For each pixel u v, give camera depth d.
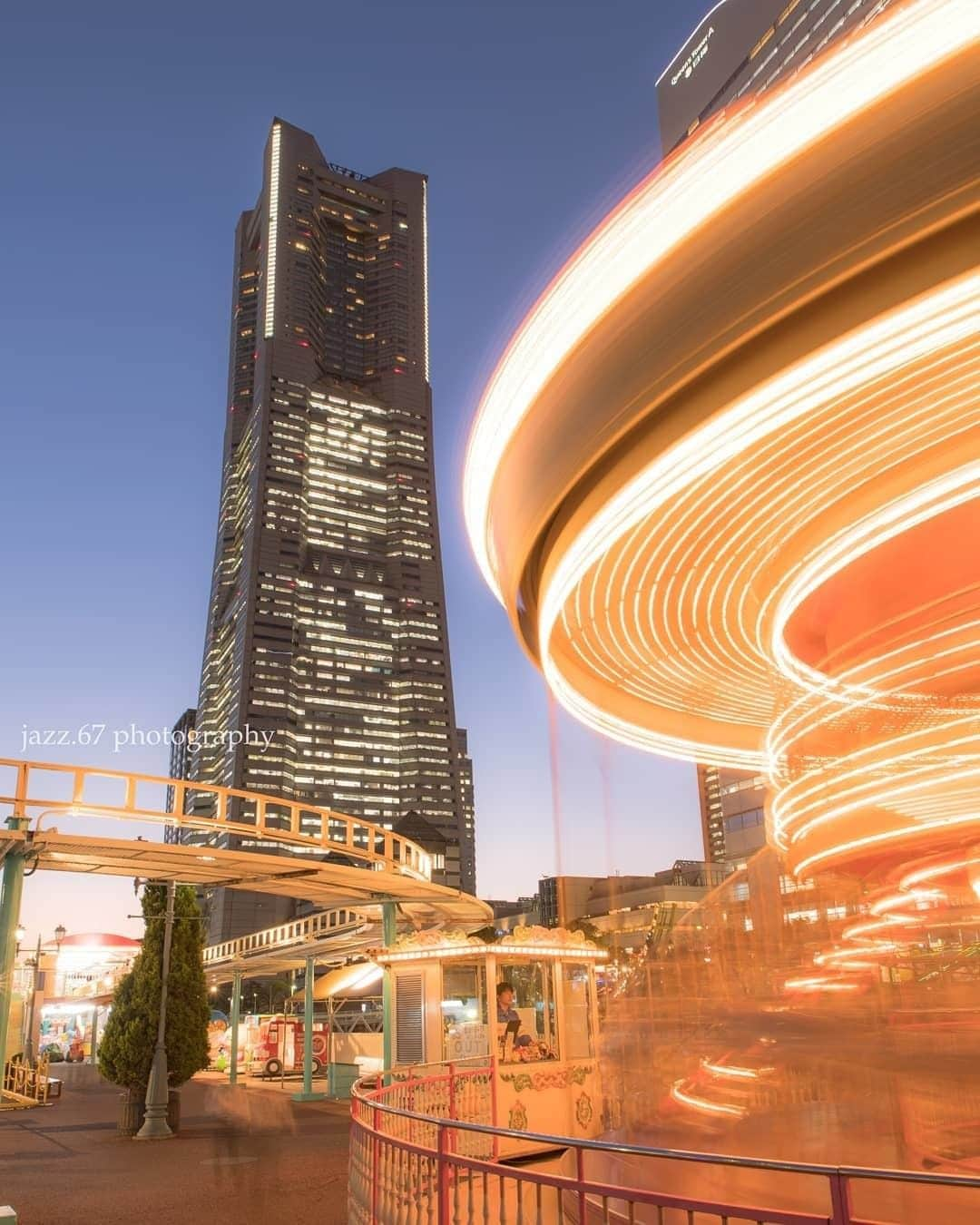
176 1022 20.30
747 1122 10.23
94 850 18.30
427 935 16.73
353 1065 28.50
